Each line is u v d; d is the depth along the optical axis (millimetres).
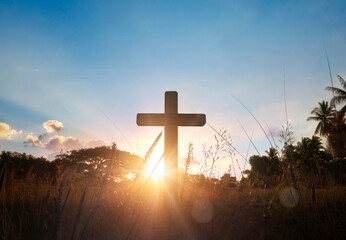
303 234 2049
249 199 2713
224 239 1980
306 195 2594
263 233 1997
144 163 1327
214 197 2840
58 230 960
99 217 1907
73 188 2453
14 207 2371
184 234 2045
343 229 2102
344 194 2605
